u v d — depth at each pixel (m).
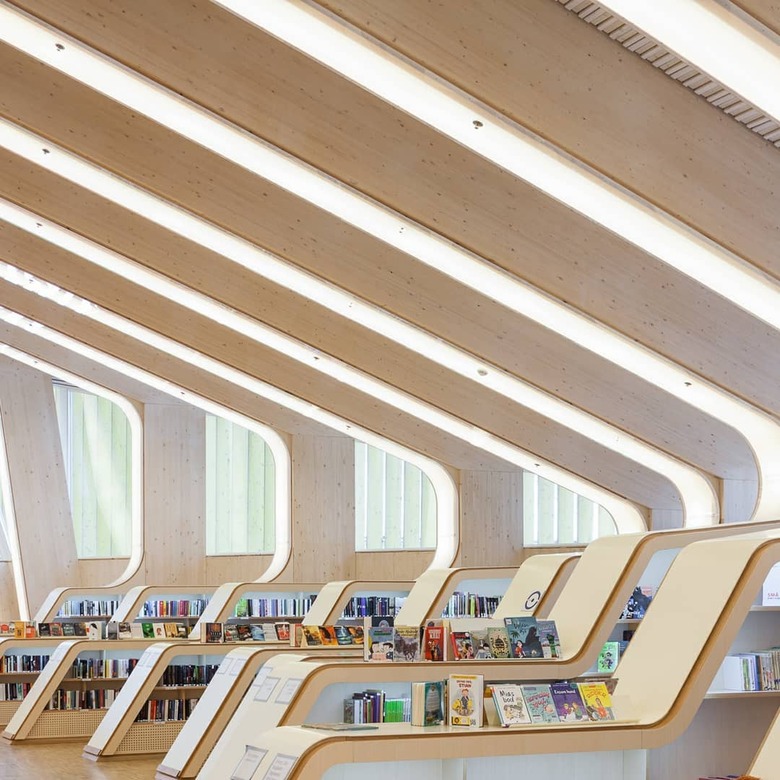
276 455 18.77
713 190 8.98
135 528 19.30
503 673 8.62
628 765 7.04
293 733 6.43
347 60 8.20
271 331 13.77
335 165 9.48
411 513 19.70
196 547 19.55
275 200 10.98
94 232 12.05
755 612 9.19
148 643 13.72
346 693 8.48
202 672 12.81
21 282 14.03
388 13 7.77
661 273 10.82
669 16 6.98
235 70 9.01
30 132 10.09
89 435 21.45
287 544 18.52
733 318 11.16
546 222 10.36
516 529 17.84
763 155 9.14
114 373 18.61
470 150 9.99
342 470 18.95
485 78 8.10
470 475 17.58
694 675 7.38
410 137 9.78
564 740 6.68
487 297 12.10
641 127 8.66
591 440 14.97
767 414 11.91
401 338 13.27
